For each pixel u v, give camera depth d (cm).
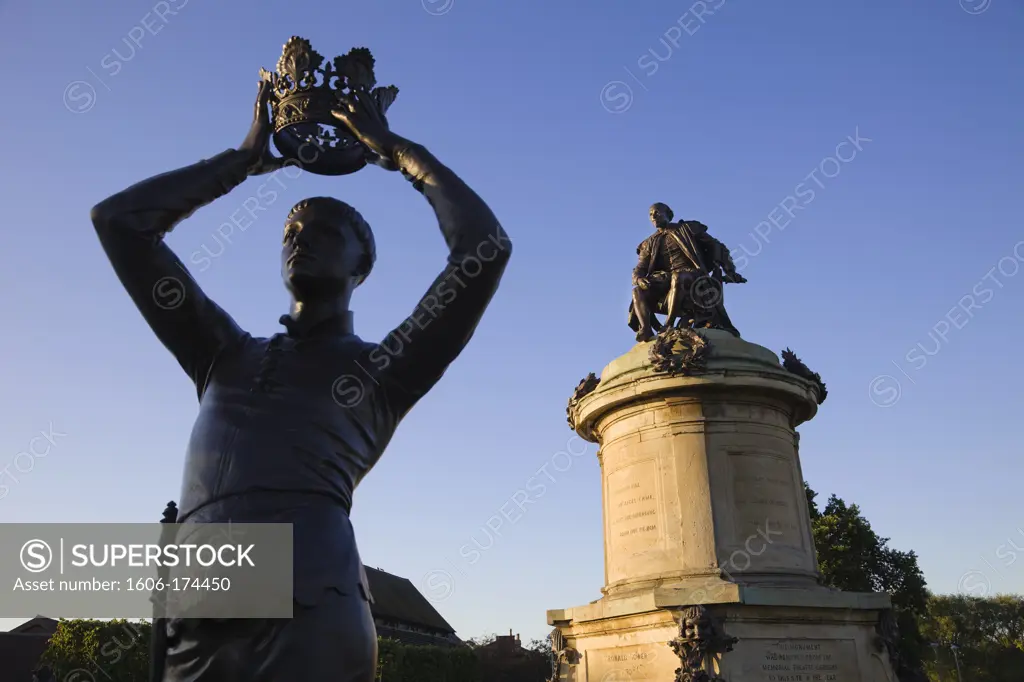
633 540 1499
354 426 281
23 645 4741
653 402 1557
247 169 308
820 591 1364
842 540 4256
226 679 236
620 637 1425
